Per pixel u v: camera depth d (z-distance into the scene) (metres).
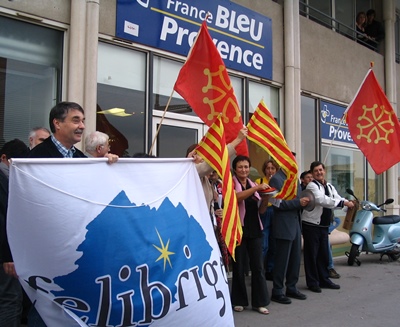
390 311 5.16
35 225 2.17
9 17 4.78
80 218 2.27
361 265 8.25
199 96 4.46
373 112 6.89
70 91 5.05
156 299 2.41
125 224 2.42
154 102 6.12
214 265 2.80
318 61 9.01
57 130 2.79
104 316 2.29
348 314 5.02
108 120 5.57
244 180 4.84
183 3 6.34
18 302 3.34
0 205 2.95
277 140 4.67
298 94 8.22
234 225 3.19
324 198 5.85
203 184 3.98
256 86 7.74
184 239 2.68
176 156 6.32
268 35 7.79
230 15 7.04
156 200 2.63
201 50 4.51
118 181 2.48
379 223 8.38
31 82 4.97
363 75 10.38
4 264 2.68
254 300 5.02
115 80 5.67
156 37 6.02
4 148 3.64
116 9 5.59
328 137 9.30
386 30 11.42
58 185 2.23
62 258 2.22
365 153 6.85
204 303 2.62
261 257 5.00
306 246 6.09
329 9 10.12
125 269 2.36
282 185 5.30
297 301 5.54
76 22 5.11
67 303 2.28
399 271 7.65
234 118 4.51
